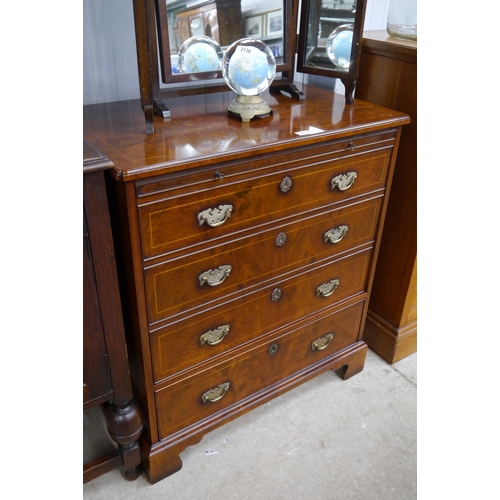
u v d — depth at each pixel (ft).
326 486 4.59
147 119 3.75
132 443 4.36
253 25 4.42
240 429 5.16
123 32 4.58
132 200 3.24
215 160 3.42
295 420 5.28
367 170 4.60
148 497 4.42
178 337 4.05
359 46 4.45
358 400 5.57
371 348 6.39
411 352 6.30
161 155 3.35
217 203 3.67
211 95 4.92
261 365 4.88
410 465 4.83
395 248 5.66
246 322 4.48
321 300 5.06
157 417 4.31
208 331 4.22
